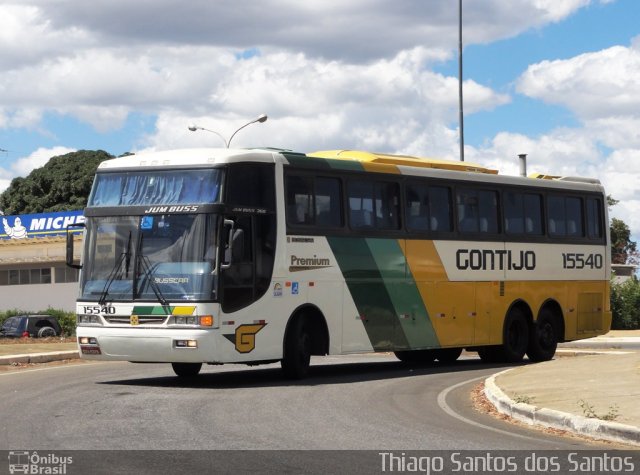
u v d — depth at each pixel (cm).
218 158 1877
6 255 6912
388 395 1759
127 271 1883
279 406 1566
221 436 1248
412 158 2348
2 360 2411
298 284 1983
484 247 2445
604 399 1504
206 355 1819
